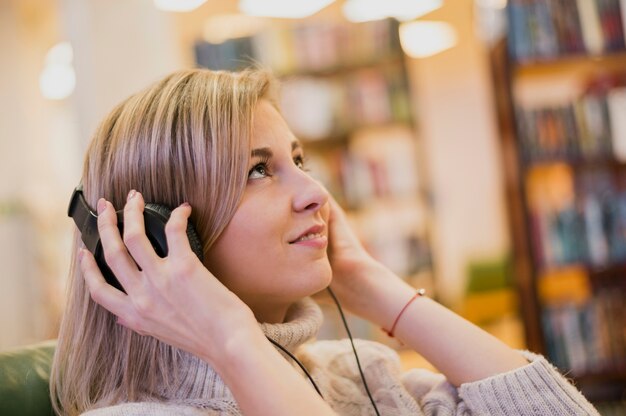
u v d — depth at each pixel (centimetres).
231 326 74
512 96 283
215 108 86
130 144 87
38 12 386
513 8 283
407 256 329
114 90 253
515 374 97
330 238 114
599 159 282
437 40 436
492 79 301
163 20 266
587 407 97
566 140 283
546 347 281
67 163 398
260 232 86
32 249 371
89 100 252
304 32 326
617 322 281
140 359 89
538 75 304
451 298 429
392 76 329
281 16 415
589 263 283
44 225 377
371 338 316
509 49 282
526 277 291
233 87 89
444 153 439
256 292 89
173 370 89
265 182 89
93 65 251
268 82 96
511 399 96
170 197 86
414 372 116
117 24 256
